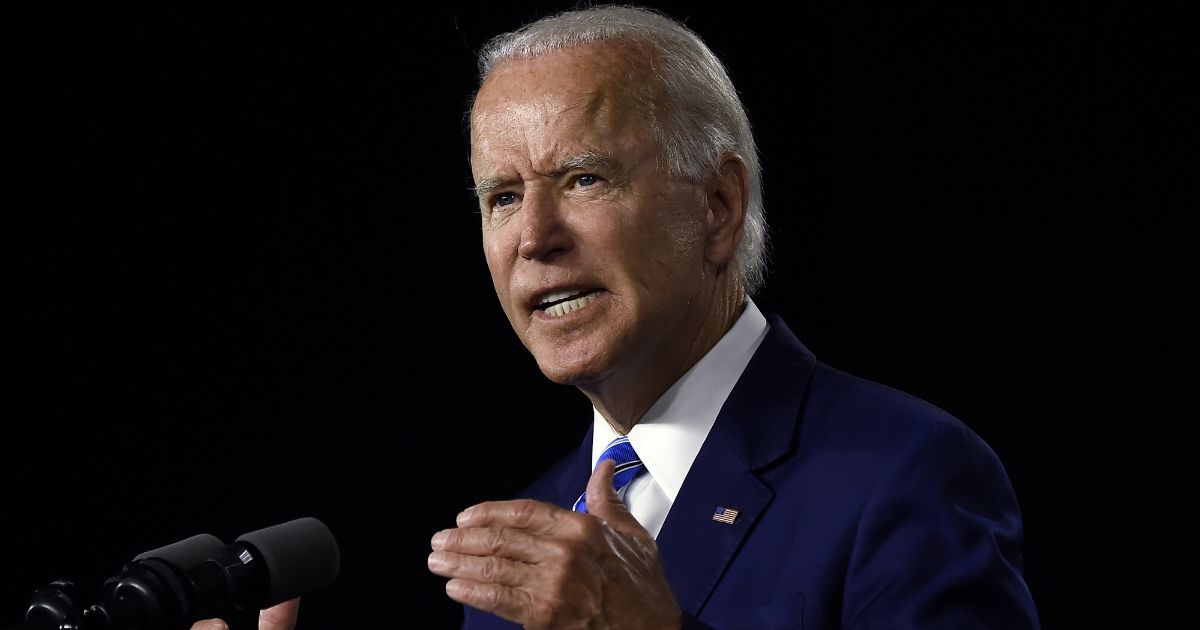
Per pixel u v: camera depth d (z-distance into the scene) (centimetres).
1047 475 1444
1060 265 1455
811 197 1537
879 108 1519
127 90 1698
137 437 1664
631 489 704
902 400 662
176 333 1686
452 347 1688
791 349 718
